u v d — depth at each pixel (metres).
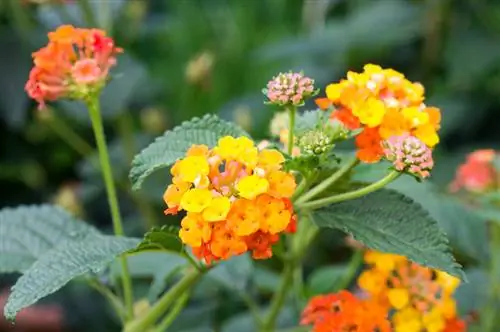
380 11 0.79
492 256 0.56
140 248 0.45
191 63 0.74
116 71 0.67
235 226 0.42
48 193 0.79
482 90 0.76
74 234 0.48
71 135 0.73
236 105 0.81
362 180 0.47
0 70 0.68
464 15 0.75
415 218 0.45
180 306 0.49
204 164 0.43
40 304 0.75
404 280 0.48
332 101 0.45
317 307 0.47
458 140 0.75
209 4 0.98
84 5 0.66
